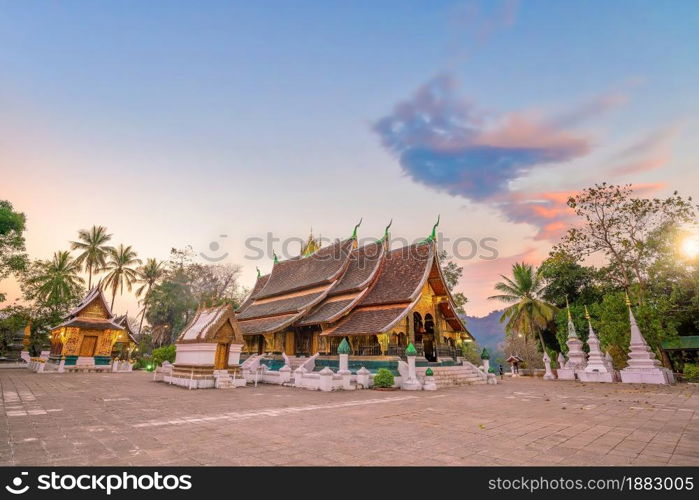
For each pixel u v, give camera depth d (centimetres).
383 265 2316
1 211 2942
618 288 3150
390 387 1616
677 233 2592
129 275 5075
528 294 3762
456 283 4331
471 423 792
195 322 1980
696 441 636
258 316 2720
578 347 2689
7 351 4281
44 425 741
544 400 1247
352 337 1973
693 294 2644
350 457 525
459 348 2244
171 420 809
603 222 2834
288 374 1867
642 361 2145
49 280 4412
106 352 3253
